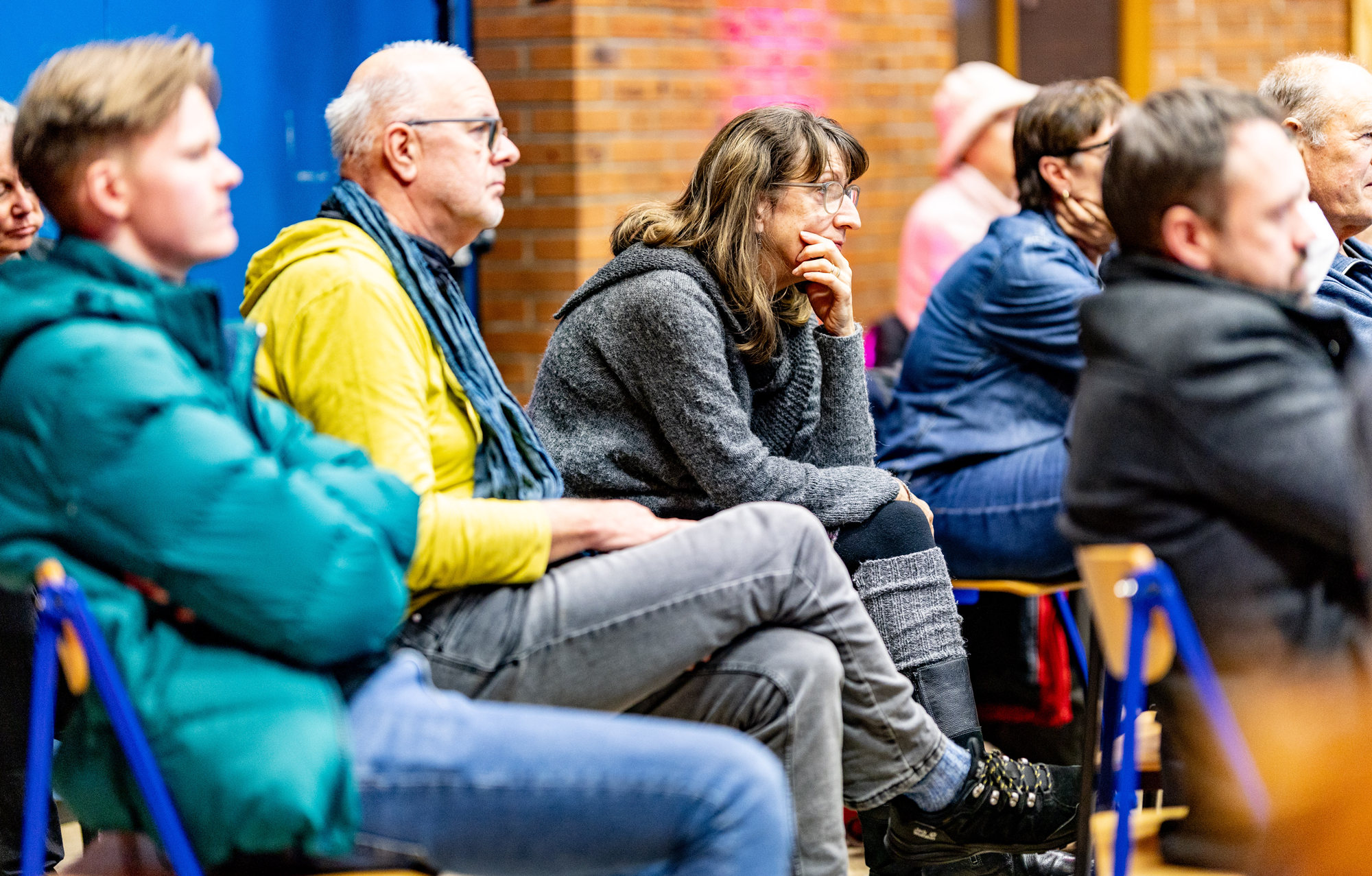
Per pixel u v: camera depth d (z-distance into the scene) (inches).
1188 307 142.6
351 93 180.5
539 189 364.8
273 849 129.3
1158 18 532.4
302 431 150.2
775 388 215.5
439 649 163.0
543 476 184.1
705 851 137.7
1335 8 563.2
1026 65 503.8
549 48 358.6
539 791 137.1
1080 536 151.4
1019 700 266.5
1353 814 113.3
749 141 205.5
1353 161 233.5
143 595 131.6
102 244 139.2
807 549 174.1
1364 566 138.9
